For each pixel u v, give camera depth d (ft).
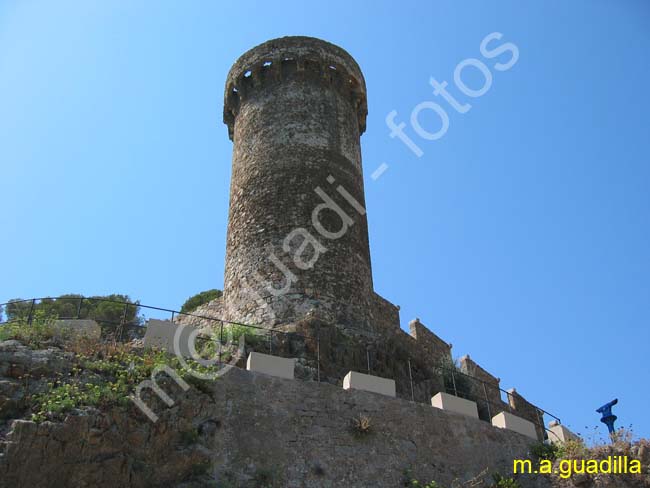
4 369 50.49
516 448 64.80
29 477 43.88
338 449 55.88
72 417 47.19
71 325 59.93
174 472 49.52
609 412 69.46
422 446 59.41
